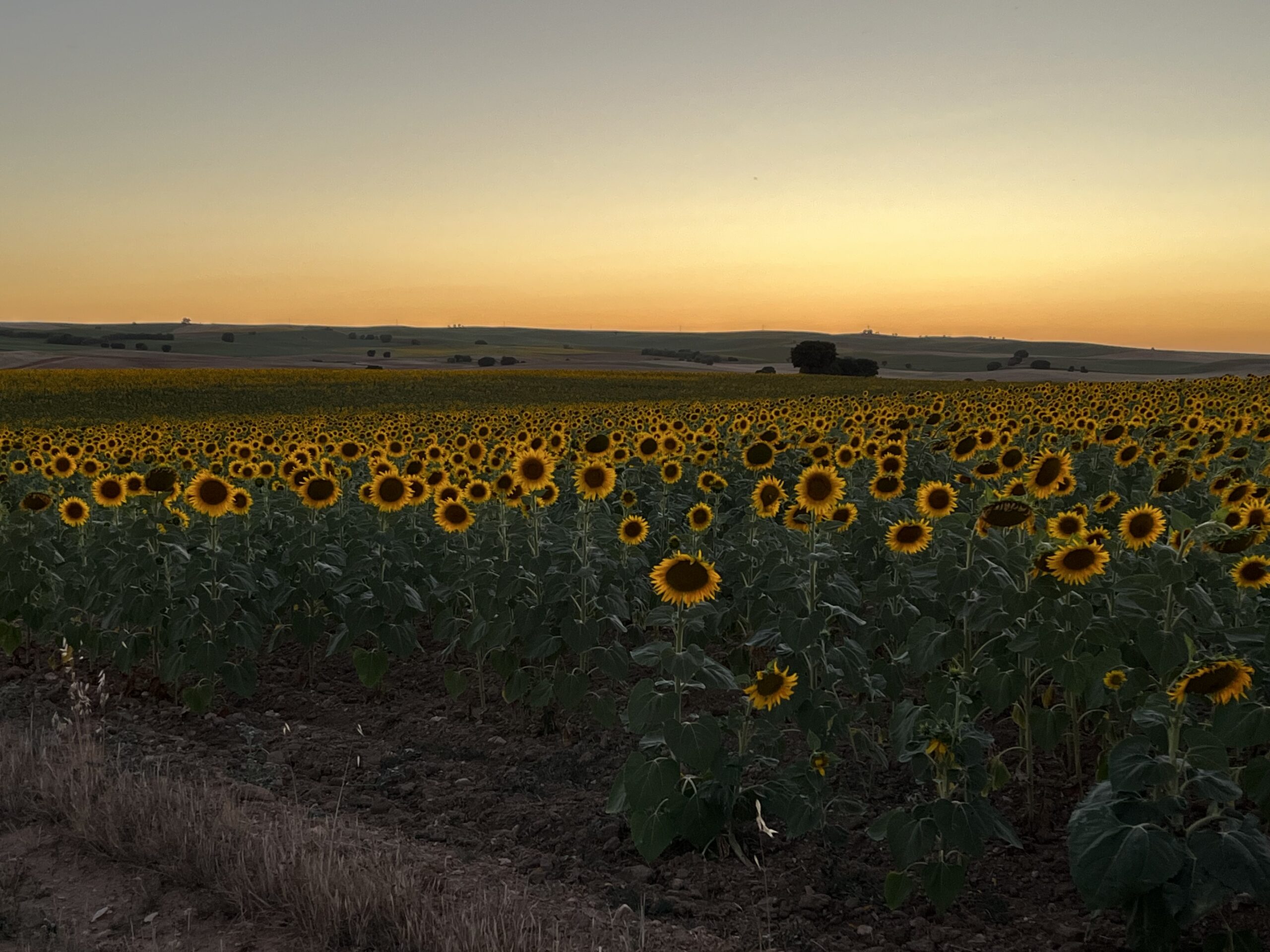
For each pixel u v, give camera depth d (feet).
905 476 41.27
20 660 33.60
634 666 30.45
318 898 15.81
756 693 17.54
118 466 47.11
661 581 18.19
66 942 15.51
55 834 19.52
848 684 19.57
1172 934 13.55
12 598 30.40
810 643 18.93
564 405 187.62
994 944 15.60
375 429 91.30
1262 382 117.08
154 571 28.07
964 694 18.61
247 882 16.72
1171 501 29.99
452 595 29.19
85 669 32.32
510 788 22.84
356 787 23.17
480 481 28.58
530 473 26.89
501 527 27.81
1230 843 13.15
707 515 26.08
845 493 30.96
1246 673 13.75
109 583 28.94
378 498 30.04
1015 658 20.62
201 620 26.71
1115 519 29.68
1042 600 18.25
